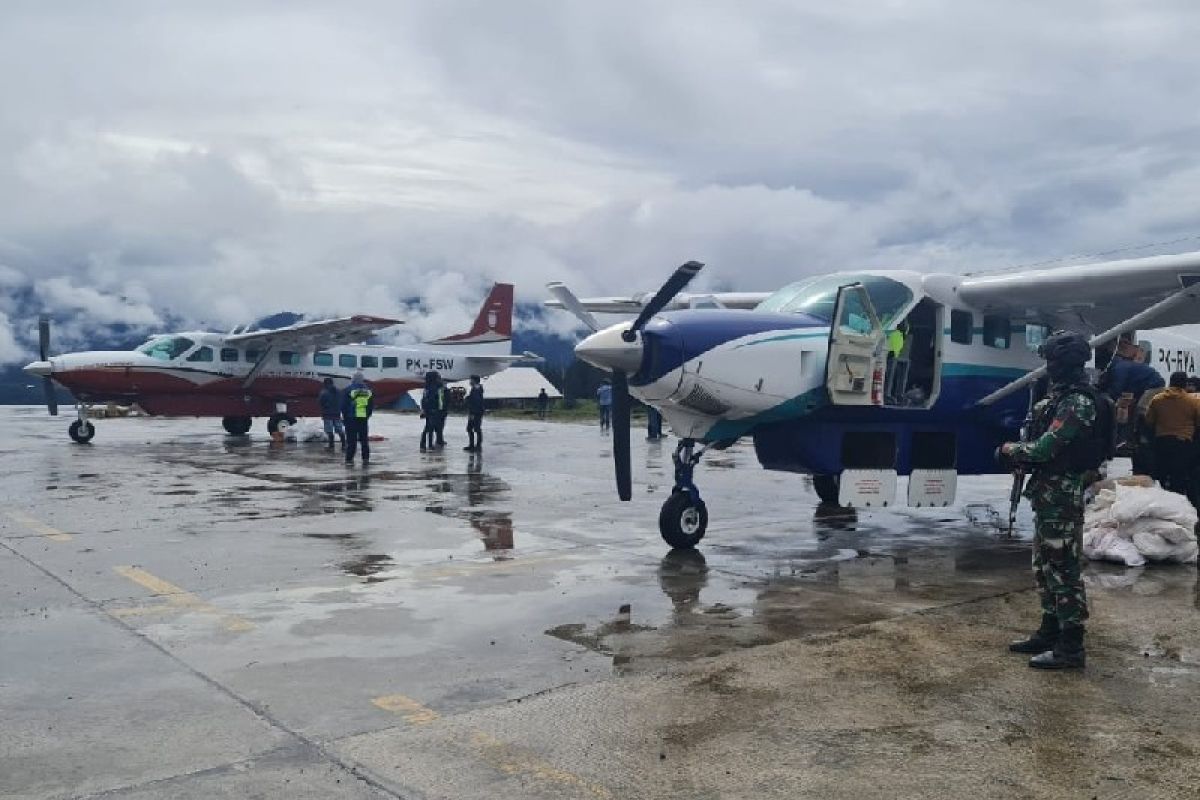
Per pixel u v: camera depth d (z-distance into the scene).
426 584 6.83
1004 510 11.17
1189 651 5.19
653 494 12.23
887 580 7.11
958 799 3.34
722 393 8.03
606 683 4.61
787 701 4.36
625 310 14.93
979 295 9.38
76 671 4.77
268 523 9.57
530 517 10.12
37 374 23.20
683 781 3.49
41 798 3.33
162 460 16.97
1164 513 7.62
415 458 17.69
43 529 9.12
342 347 27.75
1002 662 4.98
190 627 5.61
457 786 3.44
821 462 8.80
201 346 24.77
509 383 54.62
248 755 3.72
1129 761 3.68
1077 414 4.82
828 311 8.86
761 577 7.20
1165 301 8.38
